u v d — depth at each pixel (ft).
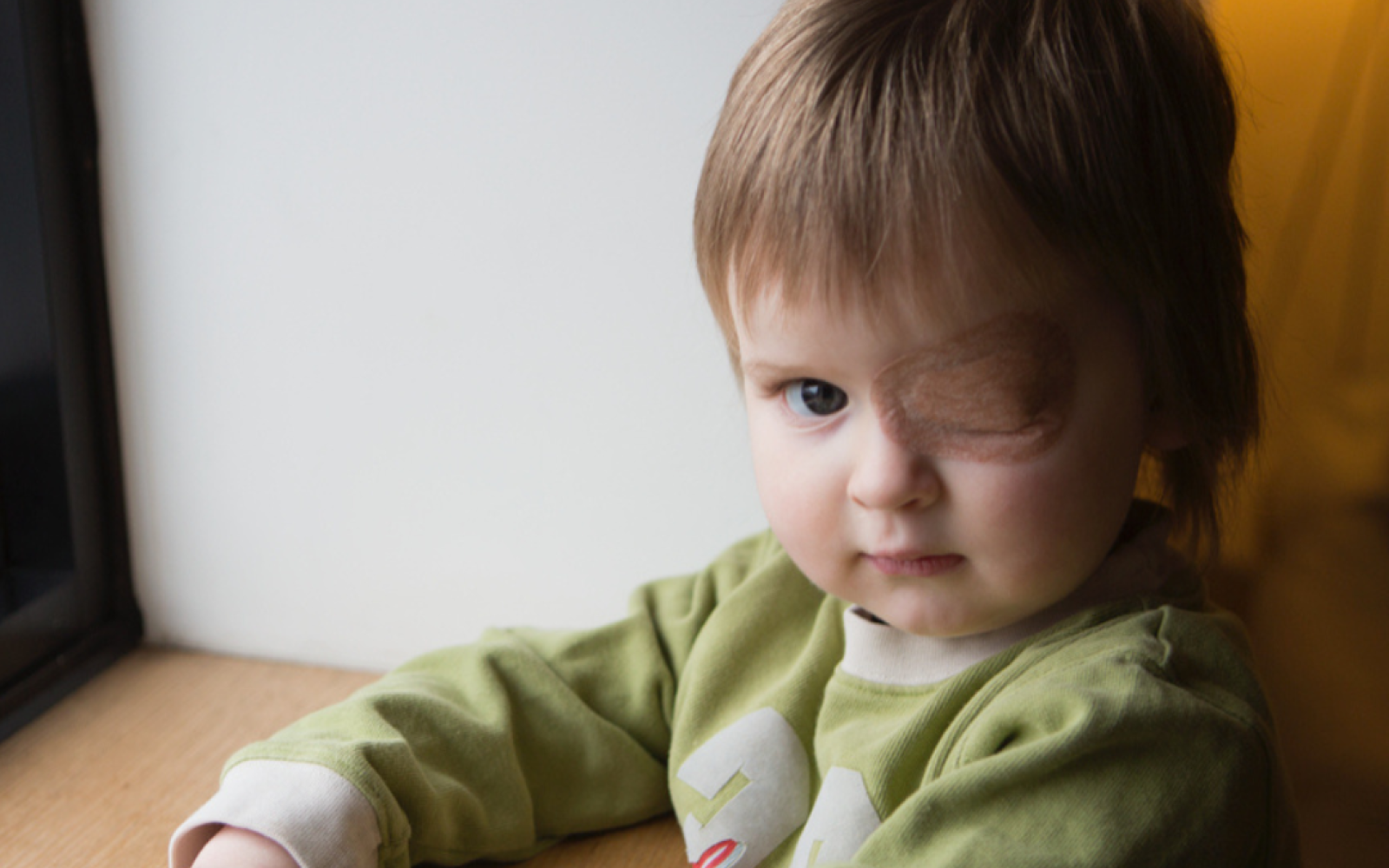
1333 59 2.10
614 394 2.78
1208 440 1.92
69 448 2.89
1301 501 2.22
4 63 2.66
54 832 2.31
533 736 2.30
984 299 1.61
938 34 1.66
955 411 1.65
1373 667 2.13
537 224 2.70
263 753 1.93
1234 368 1.89
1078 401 1.67
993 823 1.62
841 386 1.71
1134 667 1.68
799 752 2.16
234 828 1.82
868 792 1.91
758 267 1.72
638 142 2.61
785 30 1.79
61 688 2.84
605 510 2.86
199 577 3.10
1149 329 1.74
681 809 2.23
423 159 2.72
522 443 2.85
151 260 2.91
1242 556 2.31
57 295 2.81
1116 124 1.65
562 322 2.76
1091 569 1.77
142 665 3.05
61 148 2.79
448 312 2.80
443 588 2.98
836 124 1.64
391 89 2.69
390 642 3.04
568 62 2.60
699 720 2.29
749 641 2.35
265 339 2.91
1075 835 1.57
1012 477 1.65
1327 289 2.15
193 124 2.80
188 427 3.00
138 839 2.29
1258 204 2.18
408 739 2.10
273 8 2.69
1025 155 1.60
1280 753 1.73
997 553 1.69
